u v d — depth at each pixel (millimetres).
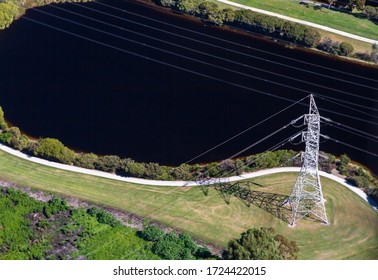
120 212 182750
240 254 155375
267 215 181125
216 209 182875
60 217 181500
